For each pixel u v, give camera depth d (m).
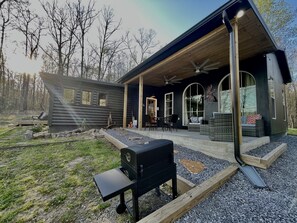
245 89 5.12
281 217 1.46
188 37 3.66
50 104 6.87
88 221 1.65
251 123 4.55
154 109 9.31
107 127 7.91
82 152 3.95
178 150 3.73
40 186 2.34
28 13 13.78
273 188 1.99
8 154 3.73
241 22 3.08
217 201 1.74
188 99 7.29
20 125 9.61
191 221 1.44
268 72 4.75
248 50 4.38
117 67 17.88
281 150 3.43
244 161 2.67
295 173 2.45
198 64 5.39
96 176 1.65
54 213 1.78
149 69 5.78
